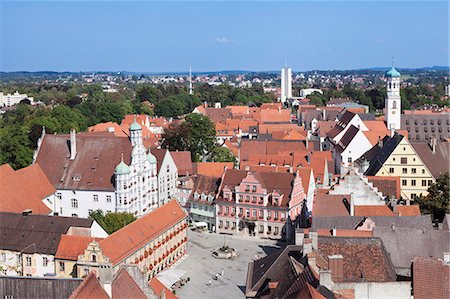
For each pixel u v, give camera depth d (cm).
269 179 15012
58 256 10581
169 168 16988
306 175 15625
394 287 7056
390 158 15362
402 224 10369
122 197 14862
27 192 13988
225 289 11419
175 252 12950
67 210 15500
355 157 19988
